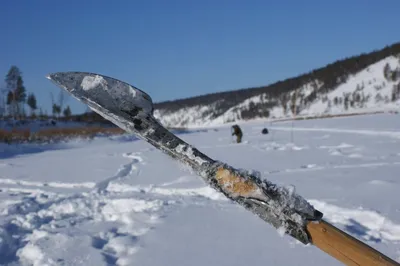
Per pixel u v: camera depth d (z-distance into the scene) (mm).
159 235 4125
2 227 4590
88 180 7766
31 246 3943
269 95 134500
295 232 1081
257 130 33562
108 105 1049
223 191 1079
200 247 3740
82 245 3930
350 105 105188
